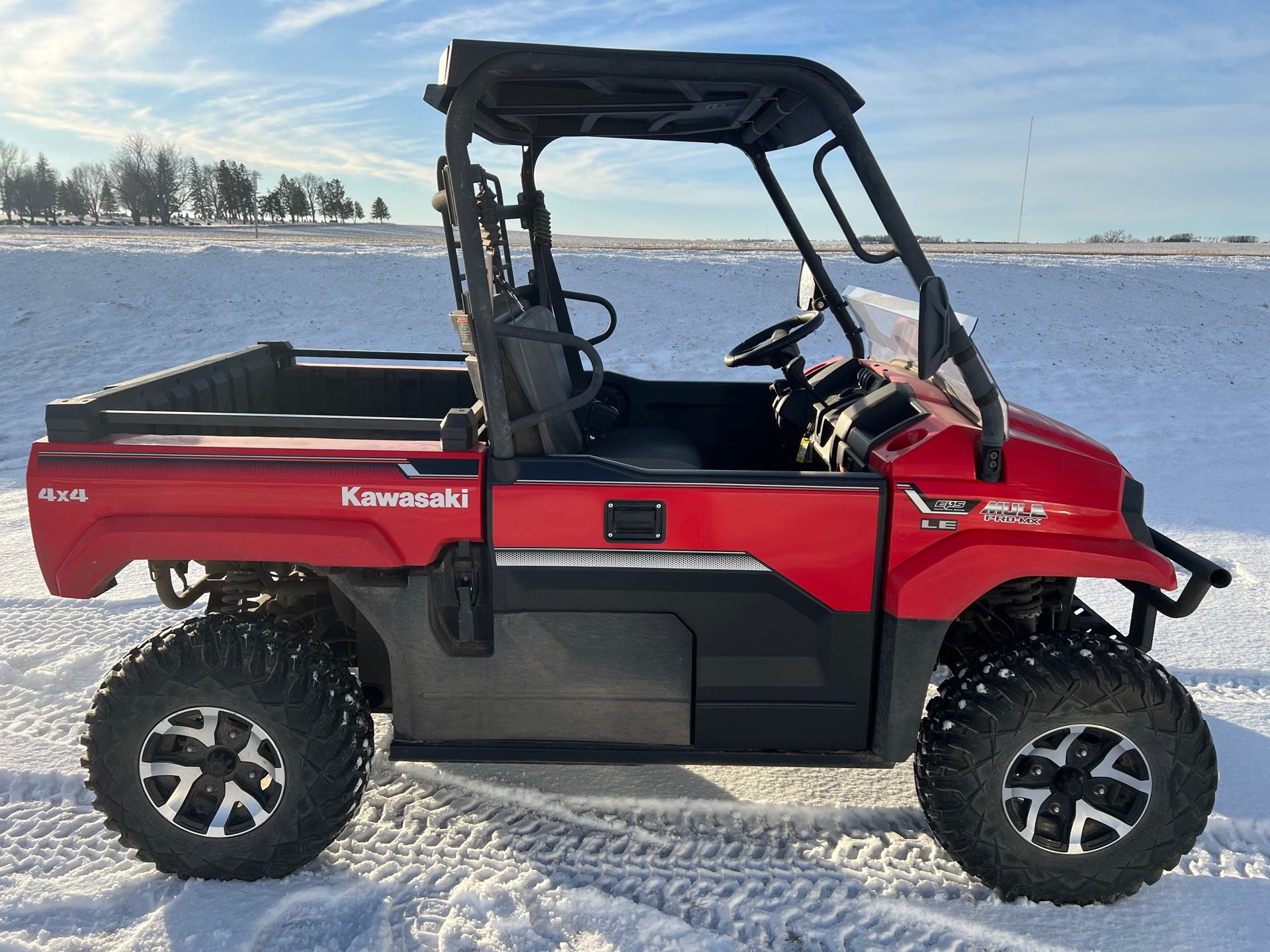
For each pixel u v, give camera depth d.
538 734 2.33
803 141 2.92
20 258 16.83
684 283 16.73
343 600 2.51
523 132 2.92
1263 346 12.75
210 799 2.31
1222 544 4.95
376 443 2.23
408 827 2.54
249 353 3.26
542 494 2.14
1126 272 18.98
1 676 3.40
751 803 2.66
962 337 2.02
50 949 2.07
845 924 2.17
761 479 2.15
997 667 2.18
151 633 3.79
